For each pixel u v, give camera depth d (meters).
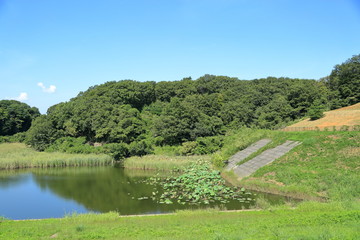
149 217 19.84
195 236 13.63
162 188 34.94
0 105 97.19
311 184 28.55
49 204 29.41
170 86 102.88
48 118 75.25
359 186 25.81
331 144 35.28
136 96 95.19
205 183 35.25
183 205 27.34
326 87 91.44
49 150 65.88
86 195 32.47
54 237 14.71
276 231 13.34
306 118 68.06
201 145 57.91
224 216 19.25
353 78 73.06
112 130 66.06
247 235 12.91
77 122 74.19
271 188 30.33
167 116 65.88
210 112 77.19
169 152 59.62
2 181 40.72
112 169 50.69
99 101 81.56
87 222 18.55
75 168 52.38
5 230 16.44
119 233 15.14
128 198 30.66
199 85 100.69
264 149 42.16
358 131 36.75
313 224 15.30
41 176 44.41
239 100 85.88
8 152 63.72
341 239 10.84
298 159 34.66
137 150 58.25
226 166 44.81
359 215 16.30
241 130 64.44
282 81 96.38
